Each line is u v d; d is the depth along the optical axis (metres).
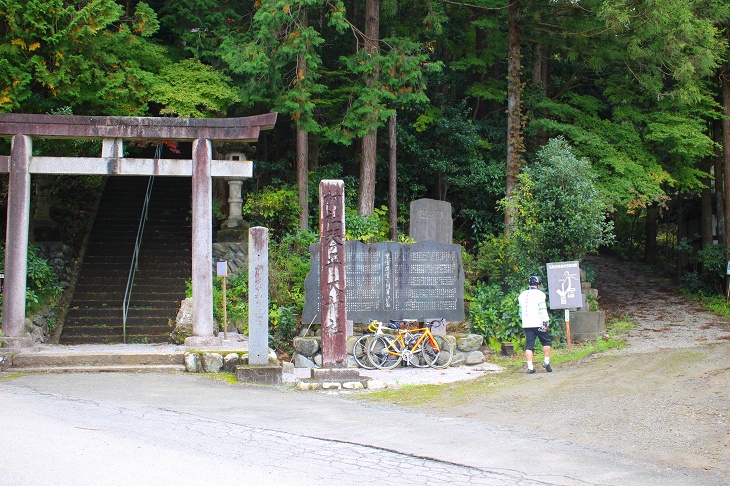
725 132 20.47
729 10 17.33
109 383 9.50
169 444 6.10
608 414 7.82
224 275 13.25
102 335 13.96
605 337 14.29
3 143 15.02
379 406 8.62
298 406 8.36
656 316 17.78
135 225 17.94
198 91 16.27
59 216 17.72
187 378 10.16
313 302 12.77
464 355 12.60
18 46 13.78
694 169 19.58
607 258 30.69
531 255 14.71
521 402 8.73
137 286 15.59
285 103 15.87
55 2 13.61
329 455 5.98
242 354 10.87
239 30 18.61
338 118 18.94
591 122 18.47
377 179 20.61
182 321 13.43
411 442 6.57
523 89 19.98
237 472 5.32
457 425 7.45
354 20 20.09
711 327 15.77
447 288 13.04
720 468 5.82
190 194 19.69
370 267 12.83
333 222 10.41
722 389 8.80
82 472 5.15
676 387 9.06
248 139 12.05
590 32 17.31
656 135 17.70
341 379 10.12
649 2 15.20
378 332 12.30
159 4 19.91
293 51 15.41
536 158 18.73
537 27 17.64
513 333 13.86
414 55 18.03
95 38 14.43
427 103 20.05
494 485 5.25
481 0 18.66
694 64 16.61
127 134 11.84
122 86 15.62
